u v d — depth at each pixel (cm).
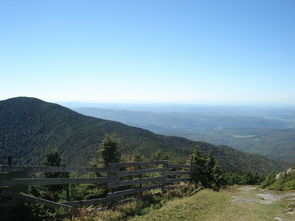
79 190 1095
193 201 1145
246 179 5578
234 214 1036
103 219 794
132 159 2762
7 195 677
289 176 2330
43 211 769
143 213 910
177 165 1458
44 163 2531
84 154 11119
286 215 1065
